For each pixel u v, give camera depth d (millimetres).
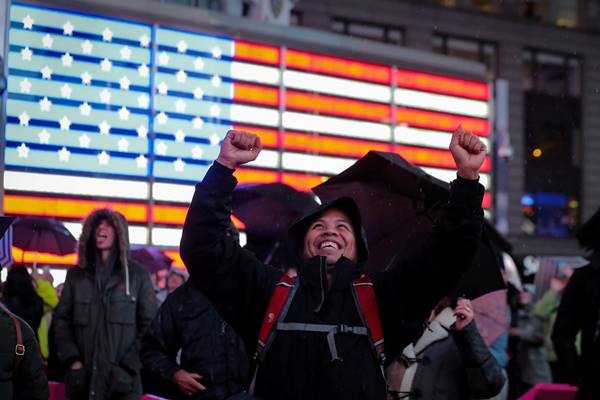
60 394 8383
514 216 43156
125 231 8461
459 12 41688
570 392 8945
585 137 45781
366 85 17156
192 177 14789
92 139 13953
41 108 13555
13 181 13328
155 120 14492
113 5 14117
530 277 18516
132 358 8344
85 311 8367
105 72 14070
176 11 14758
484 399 6152
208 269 4332
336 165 16656
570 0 46188
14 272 9820
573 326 7129
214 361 6734
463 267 4340
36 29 13570
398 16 39469
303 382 4223
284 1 18656
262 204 8758
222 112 15227
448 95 18328
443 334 6254
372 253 6633
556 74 45281
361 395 4207
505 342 7605
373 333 4293
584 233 7199
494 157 22828
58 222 11789
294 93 16125
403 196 6422
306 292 4344
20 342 5223
